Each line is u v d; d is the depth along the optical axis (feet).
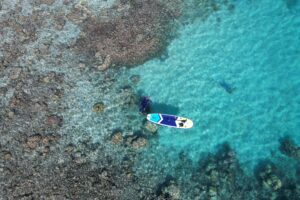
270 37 100.73
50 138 87.45
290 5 105.60
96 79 96.27
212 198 79.00
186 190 80.43
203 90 93.66
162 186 81.05
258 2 106.83
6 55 100.48
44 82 95.86
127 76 96.53
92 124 89.71
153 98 93.25
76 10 107.04
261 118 88.99
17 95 94.02
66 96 93.81
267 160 83.35
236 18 104.47
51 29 104.53
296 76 94.22
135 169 83.46
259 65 96.48
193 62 97.86
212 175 80.94
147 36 101.71
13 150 86.38
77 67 98.07
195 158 84.53
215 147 85.81
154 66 97.66
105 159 84.94
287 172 81.30
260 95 92.17
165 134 87.76
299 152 81.92
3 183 82.12
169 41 101.19
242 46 99.66
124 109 91.56
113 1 108.17
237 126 88.33
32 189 81.30
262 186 79.92
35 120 90.38
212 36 101.71
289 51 98.07
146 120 89.40
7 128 89.51
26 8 108.17
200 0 107.76
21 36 103.30
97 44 101.04
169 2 107.55
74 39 102.58
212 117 89.81
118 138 86.53
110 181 81.92
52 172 83.35
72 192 80.69
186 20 104.58
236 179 81.46
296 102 90.58
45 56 100.12
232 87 93.56
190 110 91.20
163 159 84.58
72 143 87.15
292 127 87.30
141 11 106.01
